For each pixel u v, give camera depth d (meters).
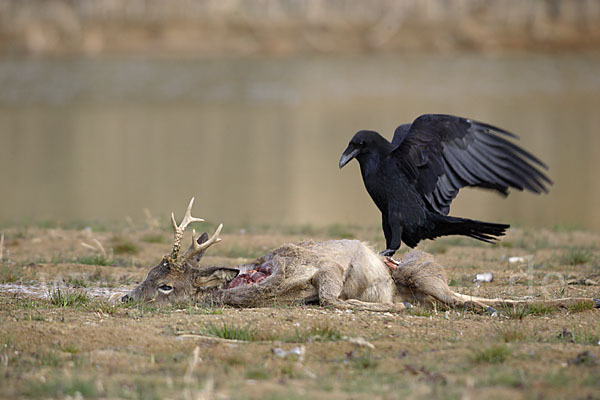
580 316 21.09
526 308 21.44
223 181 76.19
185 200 65.31
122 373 16.17
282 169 84.25
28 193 68.56
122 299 21.98
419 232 22.98
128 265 29.77
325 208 61.75
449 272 28.42
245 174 80.50
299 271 21.91
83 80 182.25
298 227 41.03
